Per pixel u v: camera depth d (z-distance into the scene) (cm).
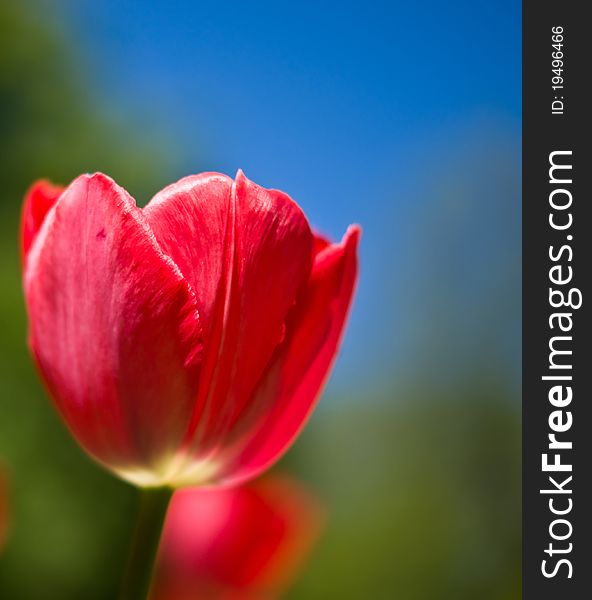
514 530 354
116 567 256
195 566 59
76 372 33
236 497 59
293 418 35
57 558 251
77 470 256
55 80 332
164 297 33
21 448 251
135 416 33
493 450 384
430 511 358
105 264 33
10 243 291
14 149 313
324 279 35
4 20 328
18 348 258
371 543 344
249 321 34
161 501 34
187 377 33
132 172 318
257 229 33
